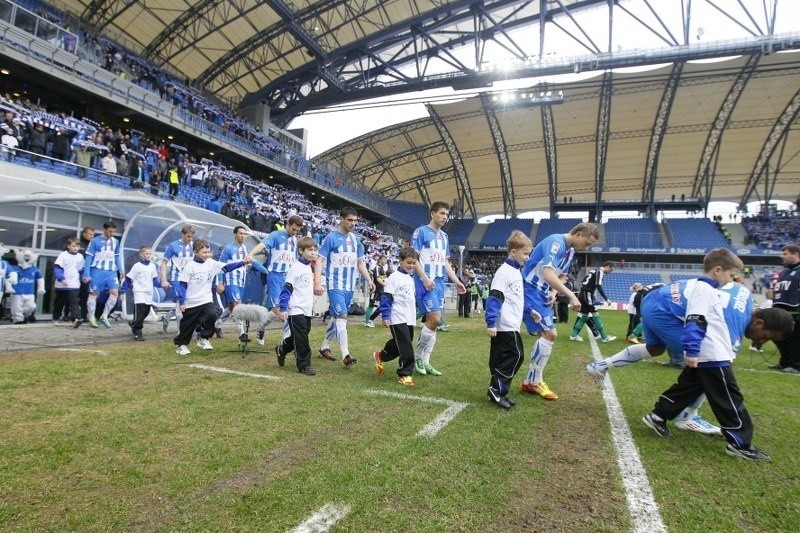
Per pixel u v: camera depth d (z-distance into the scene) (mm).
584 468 2557
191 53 28281
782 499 2264
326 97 32625
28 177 11859
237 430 2889
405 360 4484
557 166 41031
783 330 3320
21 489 2033
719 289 3451
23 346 5594
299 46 27969
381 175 46375
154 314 9078
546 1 24734
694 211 43062
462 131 38062
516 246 3863
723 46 21906
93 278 8062
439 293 5617
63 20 21469
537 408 3775
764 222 40125
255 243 11391
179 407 3332
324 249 5422
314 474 2285
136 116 20938
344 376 4730
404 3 25359
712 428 3354
